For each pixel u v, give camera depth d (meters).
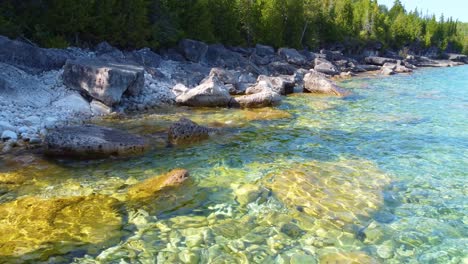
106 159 11.13
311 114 18.23
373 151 12.33
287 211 7.95
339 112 18.83
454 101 22.52
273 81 26.20
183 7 39.28
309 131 14.84
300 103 21.48
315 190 8.95
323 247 6.71
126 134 12.35
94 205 8.07
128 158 11.27
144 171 10.23
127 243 6.73
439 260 6.39
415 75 46.16
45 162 10.70
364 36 77.81
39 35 24.42
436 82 35.34
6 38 19.31
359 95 25.11
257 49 48.19
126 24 30.94
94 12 28.81
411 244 6.86
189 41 35.41
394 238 7.04
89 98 18.19
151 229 7.22
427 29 109.25
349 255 6.47
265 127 15.41
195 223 7.48
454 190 9.24
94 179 9.58
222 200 8.45
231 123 15.95
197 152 11.95
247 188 9.06
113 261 6.21
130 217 7.63
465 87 30.44
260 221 7.57
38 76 18.92
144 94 20.66
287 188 9.04
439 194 9.00
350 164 10.91
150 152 11.87
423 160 11.44
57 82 18.55
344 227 7.38
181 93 21.66
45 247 6.47
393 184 9.52
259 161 11.16
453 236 7.16
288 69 42.00
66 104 16.70
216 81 20.80
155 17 35.00
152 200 8.38
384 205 8.34
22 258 6.14
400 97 24.14
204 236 7.03
